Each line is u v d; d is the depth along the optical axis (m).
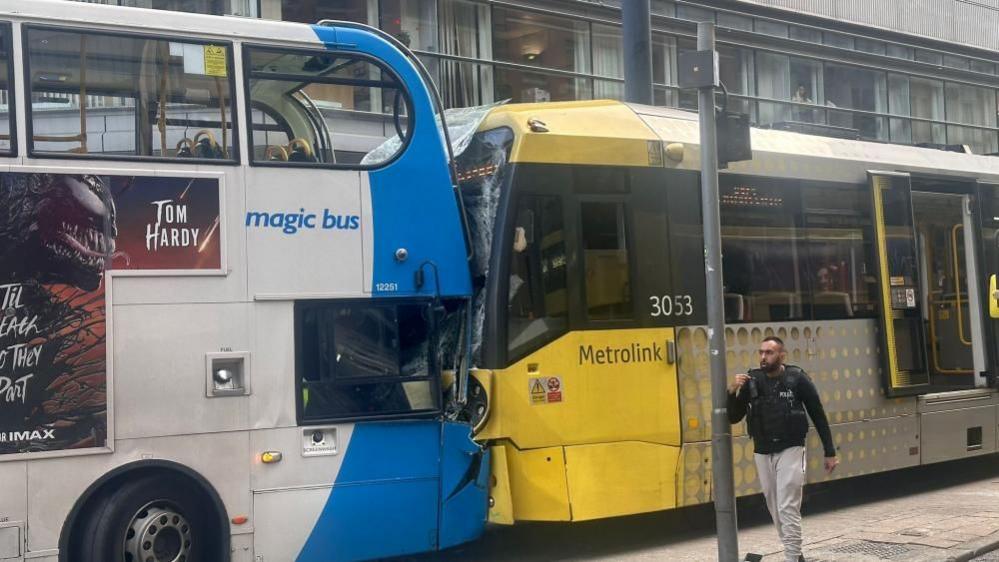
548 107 10.39
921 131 29.45
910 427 13.11
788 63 26.00
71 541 7.96
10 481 7.68
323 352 8.81
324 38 9.02
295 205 8.76
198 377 8.30
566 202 10.05
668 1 23.38
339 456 8.80
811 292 12.13
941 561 9.25
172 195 8.29
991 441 14.27
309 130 9.05
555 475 9.68
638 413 10.25
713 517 11.83
